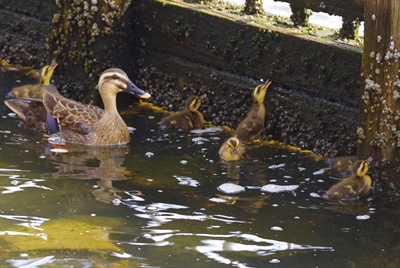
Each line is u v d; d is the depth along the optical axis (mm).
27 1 14469
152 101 13453
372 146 9773
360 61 10695
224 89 12461
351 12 10719
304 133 11523
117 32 13062
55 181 9938
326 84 11164
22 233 8430
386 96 9477
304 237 8539
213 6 12898
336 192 9672
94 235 8430
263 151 11422
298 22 11945
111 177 10172
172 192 9719
